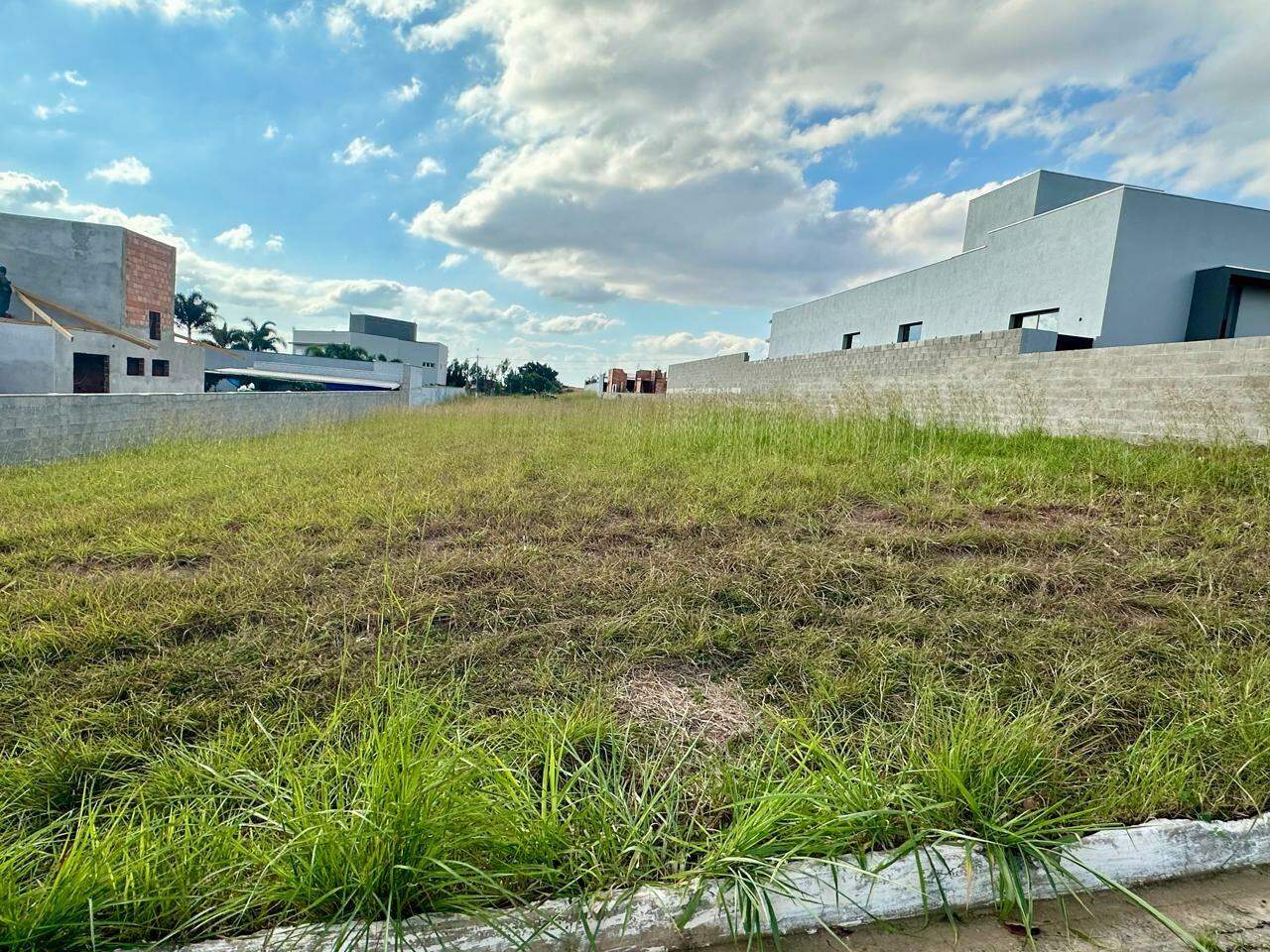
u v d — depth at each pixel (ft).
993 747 5.38
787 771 5.29
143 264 60.18
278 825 4.40
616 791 5.17
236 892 4.12
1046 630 7.81
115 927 3.85
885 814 4.64
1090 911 4.44
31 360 41.83
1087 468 15.40
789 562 9.81
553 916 4.08
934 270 41.73
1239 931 4.26
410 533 11.83
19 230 53.98
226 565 9.86
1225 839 4.91
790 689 6.79
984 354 25.13
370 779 4.54
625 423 29.17
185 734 5.93
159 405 26.71
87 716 5.99
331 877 4.11
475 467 18.69
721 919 4.20
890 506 13.01
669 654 7.45
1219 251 30.09
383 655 7.20
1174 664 7.20
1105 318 29.32
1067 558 9.90
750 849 4.45
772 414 26.08
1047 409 22.06
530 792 4.92
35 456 20.54
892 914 4.39
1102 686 6.61
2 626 7.67
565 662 7.28
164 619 7.83
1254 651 7.27
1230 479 13.16
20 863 4.29
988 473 15.28
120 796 5.04
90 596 8.49
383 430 31.58
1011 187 42.70
